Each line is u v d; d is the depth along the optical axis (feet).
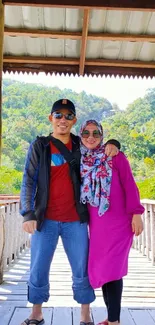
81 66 14.64
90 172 7.48
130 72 15.16
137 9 9.66
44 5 9.45
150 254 18.92
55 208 7.69
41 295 7.82
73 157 7.72
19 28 12.97
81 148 7.83
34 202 7.74
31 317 7.95
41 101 138.82
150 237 19.24
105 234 7.32
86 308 7.82
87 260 7.75
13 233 17.53
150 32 13.14
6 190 92.99
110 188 7.43
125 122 120.06
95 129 7.64
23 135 123.34
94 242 7.43
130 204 7.38
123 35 13.12
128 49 14.11
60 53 14.44
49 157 7.75
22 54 14.60
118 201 7.48
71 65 15.07
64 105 7.92
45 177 7.65
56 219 7.70
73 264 7.81
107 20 12.50
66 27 12.92
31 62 14.90
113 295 7.16
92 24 12.69
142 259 19.31
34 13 12.23
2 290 11.84
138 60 14.83
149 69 15.15
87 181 7.45
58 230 7.76
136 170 97.50
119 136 111.96
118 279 7.17
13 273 15.02
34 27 12.96
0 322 8.37
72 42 13.70
